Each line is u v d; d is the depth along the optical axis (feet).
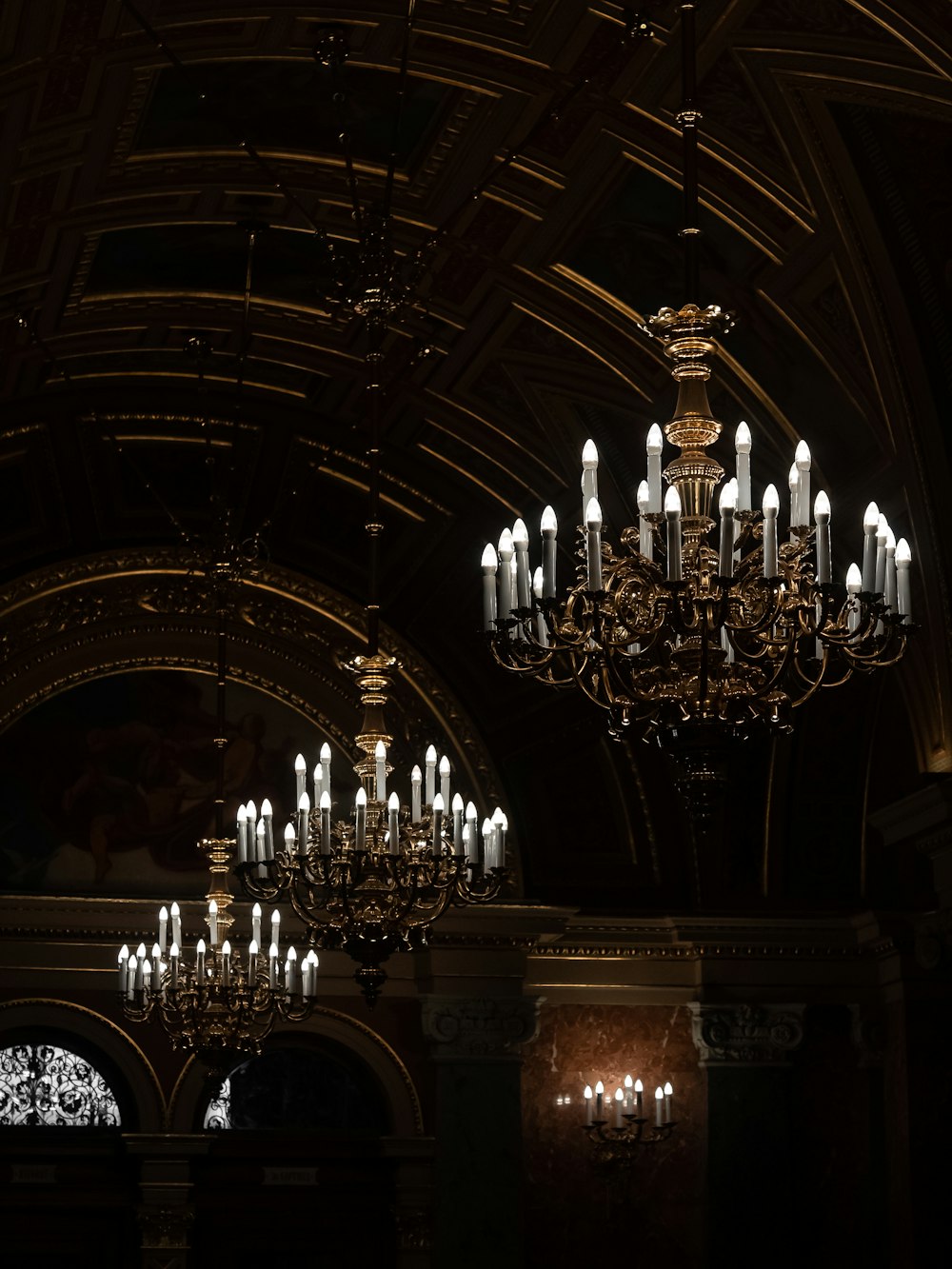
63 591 57.26
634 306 48.21
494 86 41.39
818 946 58.29
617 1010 57.88
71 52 39.09
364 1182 55.83
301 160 44.65
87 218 46.37
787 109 39.93
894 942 56.65
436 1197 54.85
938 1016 56.54
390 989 56.70
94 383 55.88
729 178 42.42
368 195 45.85
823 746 58.80
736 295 45.80
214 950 42.60
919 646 49.26
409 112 42.73
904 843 59.41
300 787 34.19
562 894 58.70
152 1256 53.62
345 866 32.22
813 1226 56.54
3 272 47.73
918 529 46.60
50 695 56.85
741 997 57.67
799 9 37.32
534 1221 55.83
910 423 44.68
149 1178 53.93
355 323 52.26
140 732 57.41
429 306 50.55
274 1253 55.16
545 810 59.41
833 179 40.96
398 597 59.47
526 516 58.59
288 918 56.03
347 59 40.40
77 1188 54.19
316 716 58.75
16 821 55.77
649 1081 57.47
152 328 53.11
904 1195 55.16
